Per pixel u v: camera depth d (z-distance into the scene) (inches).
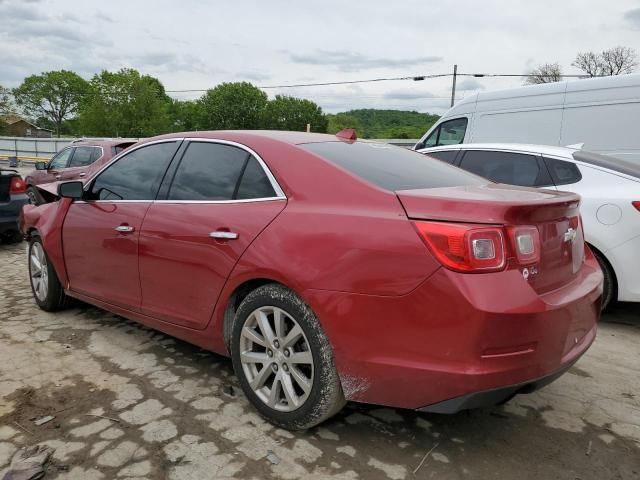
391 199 100.8
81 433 110.5
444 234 91.4
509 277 91.4
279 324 110.7
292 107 3809.1
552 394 133.1
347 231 101.0
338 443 109.1
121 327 174.4
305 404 107.5
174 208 135.6
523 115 329.7
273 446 107.4
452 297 89.6
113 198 157.9
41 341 161.2
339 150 125.3
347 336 99.5
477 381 89.6
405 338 94.3
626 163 200.8
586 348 108.7
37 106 3964.1
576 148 217.2
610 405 127.6
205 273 124.3
